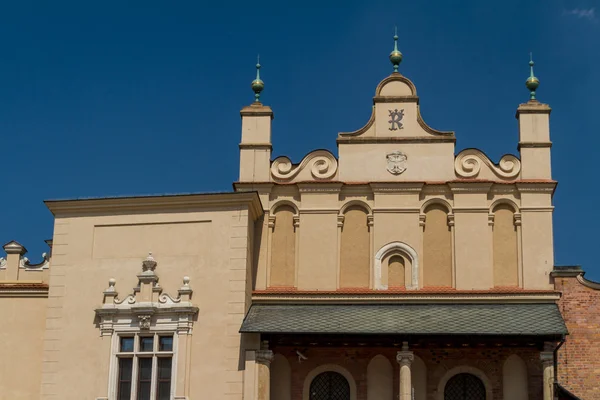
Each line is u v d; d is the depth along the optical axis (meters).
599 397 37.31
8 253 42.22
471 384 38.34
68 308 38.62
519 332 35.75
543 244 39.25
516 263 39.22
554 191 40.03
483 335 35.91
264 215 40.44
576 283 38.56
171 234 38.81
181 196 38.72
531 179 39.97
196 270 38.22
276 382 38.75
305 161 40.97
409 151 40.75
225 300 37.69
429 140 40.78
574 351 37.81
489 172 40.34
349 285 39.47
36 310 41.16
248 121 41.56
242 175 40.94
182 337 37.44
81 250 39.22
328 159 40.91
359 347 38.56
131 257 38.81
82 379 37.72
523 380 37.94
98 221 39.47
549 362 36.47
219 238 38.41
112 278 38.69
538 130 40.62
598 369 37.56
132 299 38.22
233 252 38.16
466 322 36.91
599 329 37.97
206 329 37.50
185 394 36.88
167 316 37.75
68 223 39.62
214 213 38.69
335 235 39.97
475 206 39.78
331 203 40.31
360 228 40.09
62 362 38.03
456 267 39.22
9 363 40.66
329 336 36.94
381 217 40.00
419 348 38.38
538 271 38.94
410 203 40.06
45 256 42.12
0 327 41.03
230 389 36.75
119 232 39.22
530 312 37.66
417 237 39.72
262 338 37.34
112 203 39.28
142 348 37.72
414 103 41.31
